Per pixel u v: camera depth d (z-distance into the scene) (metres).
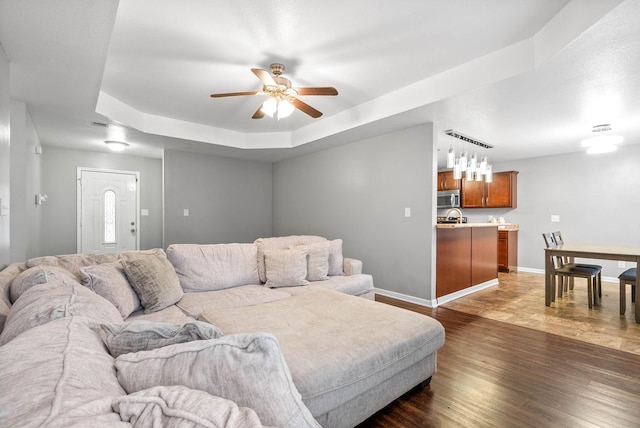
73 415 0.53
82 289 1.48
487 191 6.38
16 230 2.96
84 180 5.31
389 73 2.97
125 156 5.70
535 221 5.99
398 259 4.08
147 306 2.13
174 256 2.63
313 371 1.32
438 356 2.40
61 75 2.43
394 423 1.63
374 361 1.52
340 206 4.94
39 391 0.58
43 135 4.24
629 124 3.86
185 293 2.57
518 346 2.58
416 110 3.29
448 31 2.29
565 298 4.10
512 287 4.74
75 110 3.23
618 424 1.61
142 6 1.99
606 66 2.35
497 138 4.61
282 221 6.21
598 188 5.29
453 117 3.54
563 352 2.46
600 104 3.15
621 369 2.19
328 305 2.16
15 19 1.73
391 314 1.99
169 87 3.26
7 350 0.72
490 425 1.61
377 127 3.92
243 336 0.80
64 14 1.70
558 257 4.27
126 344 0.94
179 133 4.41
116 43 2.43
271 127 4.83
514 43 2.48
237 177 6.00
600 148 4.25
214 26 2.22
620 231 5.06
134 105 3.80
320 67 2.84
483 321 3.20
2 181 2.03
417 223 3.87
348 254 4.79
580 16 1.93
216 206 5.71
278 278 2.92
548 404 1.79
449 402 1.81
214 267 2.77
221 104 3.77
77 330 0.94
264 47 2.50
